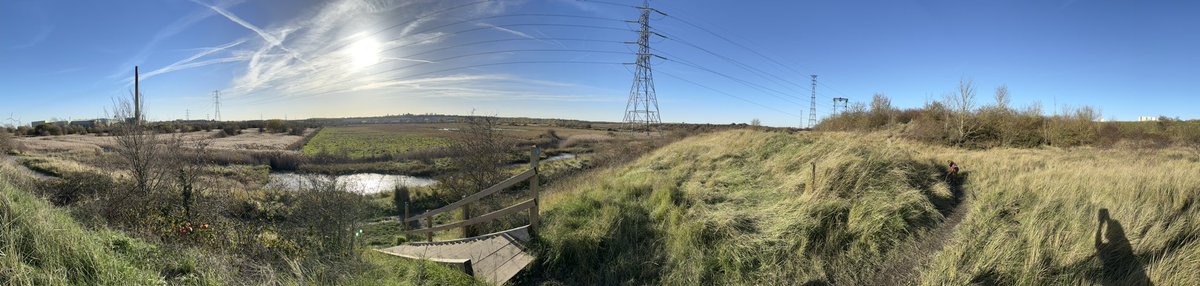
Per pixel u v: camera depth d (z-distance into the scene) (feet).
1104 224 18.69
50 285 9.73
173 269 12.61
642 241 21.88
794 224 21.52
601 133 208.74
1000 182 29.32
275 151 124.06
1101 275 15.94
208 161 60.29
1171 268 15.57
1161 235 17.51
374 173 99.86
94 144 137.18
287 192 47.96
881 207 23.13
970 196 28.07
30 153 106.22
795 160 36.94
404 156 117.29
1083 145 75.51
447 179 58.59
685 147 57.11
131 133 38.99
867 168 28.73
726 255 19.71
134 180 37.24
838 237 20.70
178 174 38.60
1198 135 80.94
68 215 14.85
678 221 23.70
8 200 12.53
